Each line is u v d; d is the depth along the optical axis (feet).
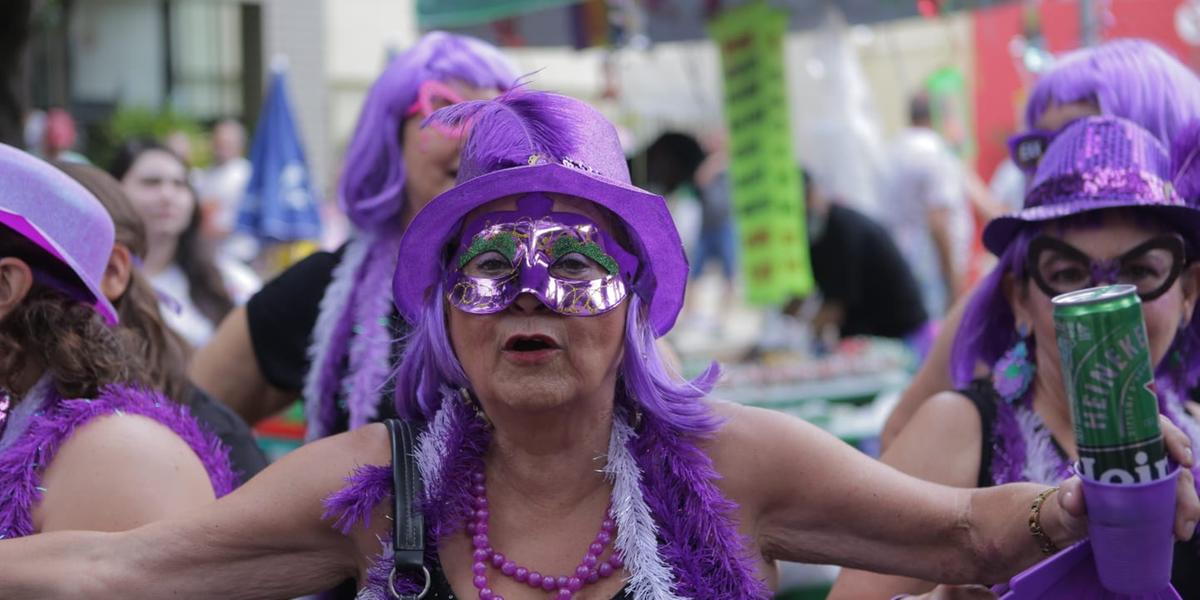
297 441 13.87
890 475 6.28
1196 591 7.18
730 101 21.09
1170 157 8.23
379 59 48.49
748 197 20.98
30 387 7.41
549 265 5.82
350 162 9.81
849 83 23.53
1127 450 5.24
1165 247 7.22
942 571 6.18
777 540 6.39
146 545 6.17
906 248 24.43
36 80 41.70
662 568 5.93
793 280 20.86
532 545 6.15
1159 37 19.62
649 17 22.59
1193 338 7.88
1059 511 5.71
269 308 9.87
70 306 7.43
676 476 6.16
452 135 8.64
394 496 6.16
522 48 20.49
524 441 6.14
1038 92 9.27
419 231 6.14
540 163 5.87
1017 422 7.59
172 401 7.84
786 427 6.33
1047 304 7.44
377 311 9.31
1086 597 5.75
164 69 43.70
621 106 25.20
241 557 6.23
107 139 38.83
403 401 6.64
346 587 7.86
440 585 6.07
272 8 43.52
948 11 20.29
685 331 32.55
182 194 15.71
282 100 21.93
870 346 21.81
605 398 6.22
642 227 6.12
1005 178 24.38
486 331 5.90
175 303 9.05
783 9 21.70
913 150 24.09
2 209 7.09
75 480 6.84
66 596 6.05
